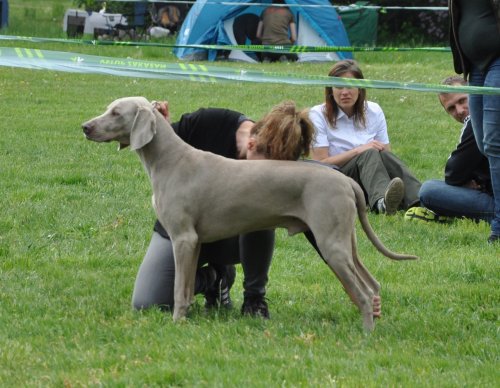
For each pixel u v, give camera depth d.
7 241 10.24
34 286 8.59
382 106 21.55
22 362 6.39
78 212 11.60
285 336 7.05
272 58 29.81
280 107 7.48
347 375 6.10
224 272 8.08
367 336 7.01
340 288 8.69
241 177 7.13
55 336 7.05
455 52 10.18
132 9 34.25
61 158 15.02
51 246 10.11
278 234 10.71
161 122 7.31
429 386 5.91
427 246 10.34
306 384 5.89
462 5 9.98
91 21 33.75
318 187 6.99
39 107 20.27
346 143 12.18
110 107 7.30
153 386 5.93
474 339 7.09
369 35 33.72
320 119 12.18
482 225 11.11
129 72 7.87
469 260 9.51
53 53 8.30
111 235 10.60
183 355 6.49
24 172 13.85
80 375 6.09
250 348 6.66
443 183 11.50
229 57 29.67
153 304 7.69
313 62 29.58
